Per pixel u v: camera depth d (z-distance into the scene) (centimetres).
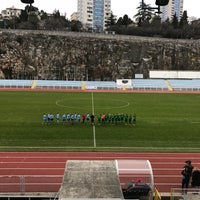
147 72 8994
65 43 9106
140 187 1694
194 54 9556
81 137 3125
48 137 3100
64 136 3145
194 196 1531
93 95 6072
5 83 7081
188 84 7575
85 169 1627
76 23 13762
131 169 1698
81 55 8956
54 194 1767
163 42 9625
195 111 4669
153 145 2908
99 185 1454
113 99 5612
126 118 3753
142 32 11631
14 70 8325
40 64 8575
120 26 12444
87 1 19525
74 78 8588
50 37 9150
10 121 3766
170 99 5788
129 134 3288
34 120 3834
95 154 2605
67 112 4350
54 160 2436
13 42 8806
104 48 9200
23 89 6688
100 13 19850
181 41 9712
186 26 12656
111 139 3078
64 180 1497
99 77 8700
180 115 4359
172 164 2408
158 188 1995
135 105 5041
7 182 1941
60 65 8662
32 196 1734
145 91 6869
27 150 2669
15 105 4822
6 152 2606
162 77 8256
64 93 6262
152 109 4744
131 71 8919
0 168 2253
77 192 1383
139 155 2602
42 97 5666
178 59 9425
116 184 1470
